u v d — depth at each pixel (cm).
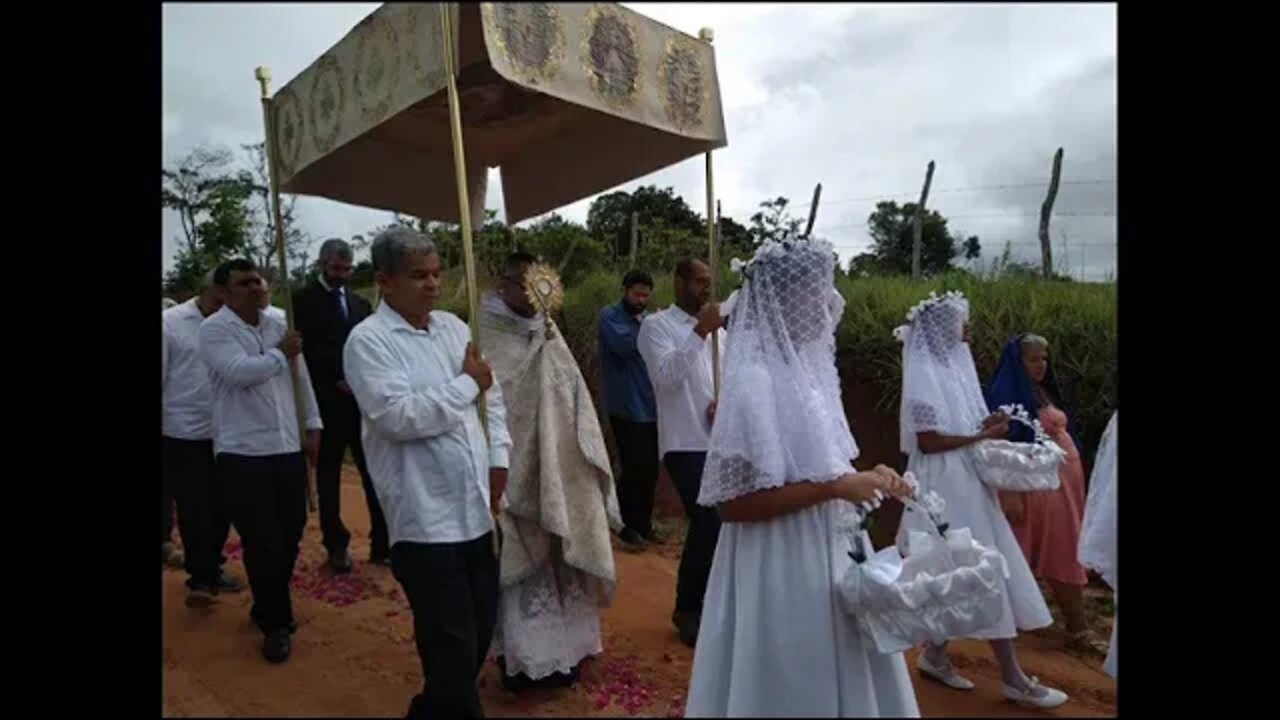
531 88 325
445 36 315
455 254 740
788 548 257
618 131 481
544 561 372
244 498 401
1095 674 422
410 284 318
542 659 366
